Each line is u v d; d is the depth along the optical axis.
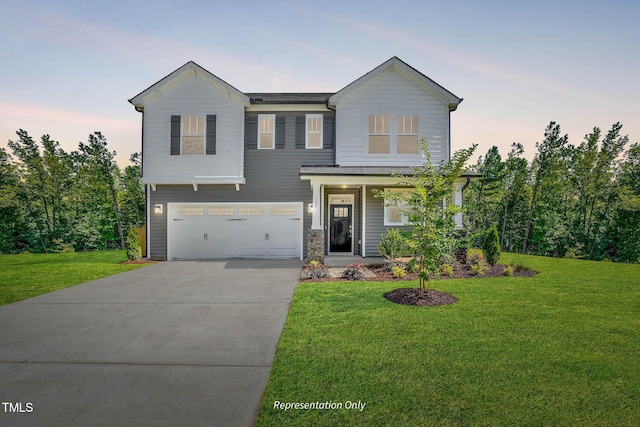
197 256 13.86
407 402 3.09
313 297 7.27
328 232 14.38
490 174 30.25
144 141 13.51
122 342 4.71
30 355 4.25
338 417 2.86
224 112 13.49
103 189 30.05
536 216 29.36
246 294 7.68
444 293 7.07
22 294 7.77
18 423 2.78
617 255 27.02
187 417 2.88
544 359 4.00
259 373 3.73
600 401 3.11
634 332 4.93
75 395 3.26
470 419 2.83
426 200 6.90
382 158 13.45
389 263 11.14
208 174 13.47
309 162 13.77
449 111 13.71
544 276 9.51
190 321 5.70
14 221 27.59
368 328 5.15
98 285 8.78
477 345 4.44
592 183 28.11
